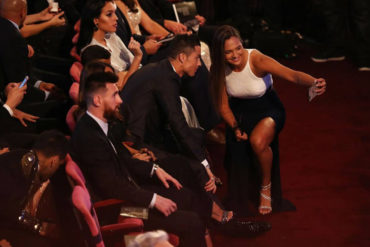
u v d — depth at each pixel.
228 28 10.38
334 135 15.24
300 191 12.52
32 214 8.52
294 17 24.62
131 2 14.45
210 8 23.59
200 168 10.09
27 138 9.59
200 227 8.77
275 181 11.65
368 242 10.53
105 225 8.70
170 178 9.32
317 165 13.67
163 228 8.70
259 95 10.88
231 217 10.30
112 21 11.70
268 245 10.55
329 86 18.80
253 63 10.56
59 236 8.38
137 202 8.45
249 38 21.66
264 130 10.91
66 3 15.51
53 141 8.07
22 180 7.92
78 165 8.54
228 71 10.77
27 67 12.55
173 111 10.18
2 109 10.62
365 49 20.27
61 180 8.45
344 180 12.90
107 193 8.48
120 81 11.86
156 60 13.58
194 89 12.92
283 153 14.38
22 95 10.95
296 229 11.05
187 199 9.41
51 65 14.52
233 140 11.44
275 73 10.38
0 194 7.81
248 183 11.74
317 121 16.19
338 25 20.95
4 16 11.98
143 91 10.27
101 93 8.40
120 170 8.77
